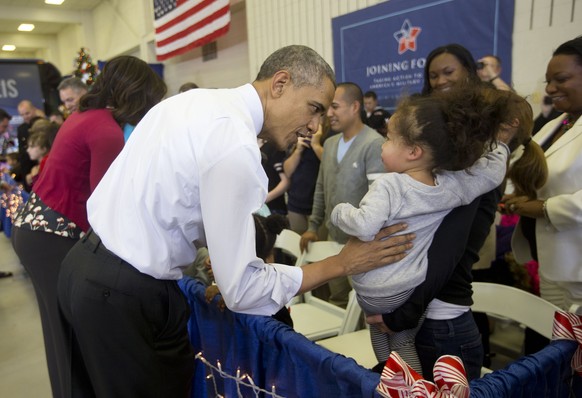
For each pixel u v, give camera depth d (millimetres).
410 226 947
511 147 1165
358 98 2148
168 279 1034
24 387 2221
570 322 857
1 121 5121
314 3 4055
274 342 975
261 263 932
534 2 2492
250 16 4945
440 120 893
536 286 2156
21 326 2967
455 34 2898
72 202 1547
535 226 1543
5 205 5195
